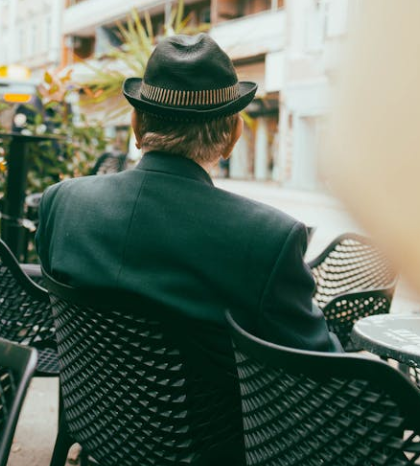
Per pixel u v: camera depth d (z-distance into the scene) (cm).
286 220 124
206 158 139
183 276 126
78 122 482
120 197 137
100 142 480
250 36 2538
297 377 103
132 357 131
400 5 16
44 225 154
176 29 536
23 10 3800
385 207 17
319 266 285
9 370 88
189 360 127
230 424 132
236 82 141
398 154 17
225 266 124
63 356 146
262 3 2742
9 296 193
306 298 125
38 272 246
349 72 18
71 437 151
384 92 17
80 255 137
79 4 3509
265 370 108
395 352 154
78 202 143
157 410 130
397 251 17
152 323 128
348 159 18
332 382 98
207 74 135
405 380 90
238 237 124
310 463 103
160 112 135
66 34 3625
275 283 121
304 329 123
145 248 130
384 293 240
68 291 135
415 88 16
